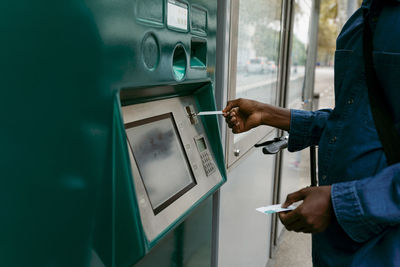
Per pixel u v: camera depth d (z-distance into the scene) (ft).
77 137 1.82
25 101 1.56
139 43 2.23
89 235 1.93
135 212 2.02
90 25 1.83
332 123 3.12
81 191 1.86
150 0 2.32
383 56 2.59
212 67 3.55
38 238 1.68
